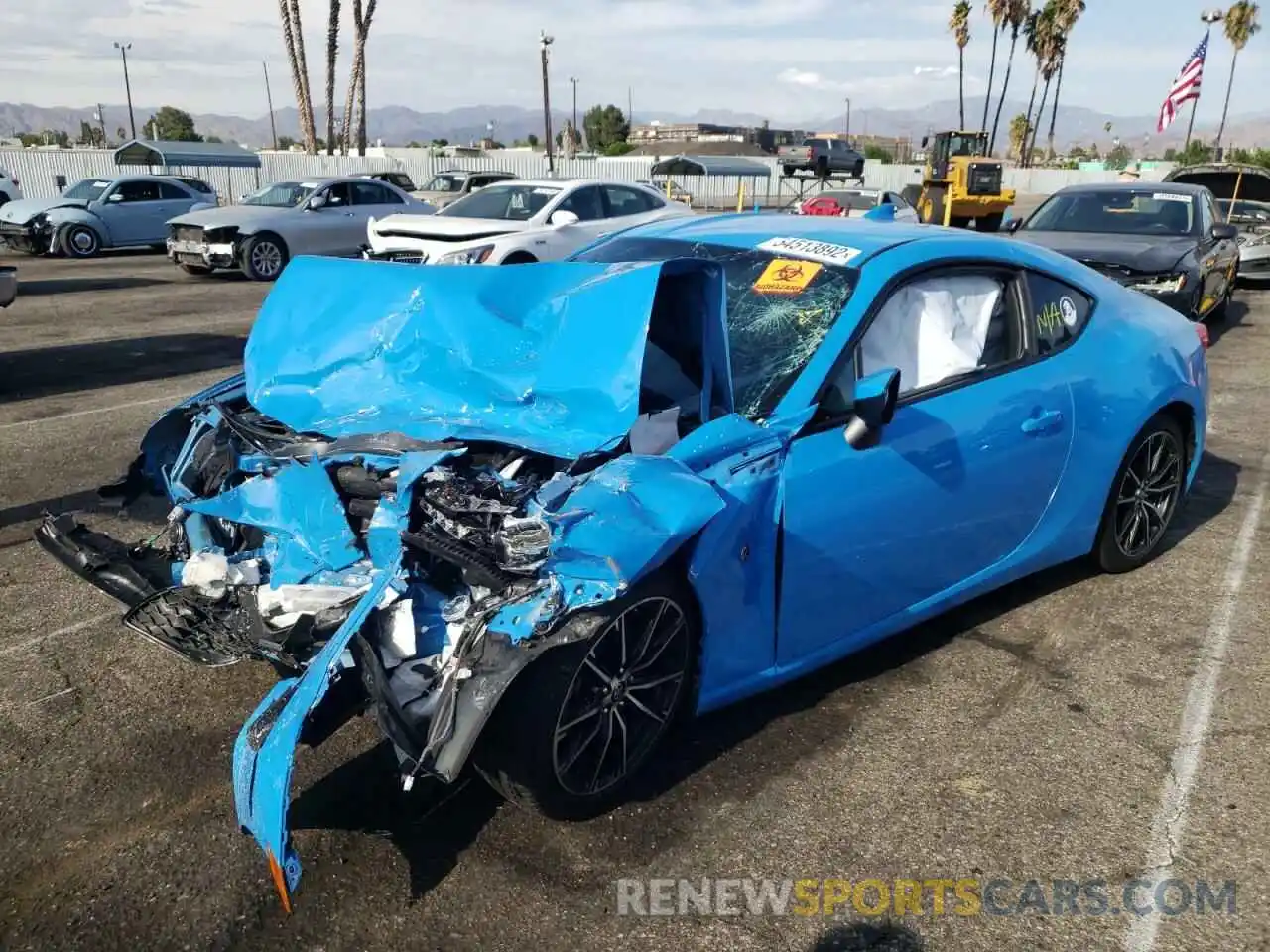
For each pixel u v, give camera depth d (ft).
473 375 10.60
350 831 9.16
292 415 11.22
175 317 39.27
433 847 8.98
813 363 10.68
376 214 56.59
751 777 10.10
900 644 12.96
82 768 10.07
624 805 9.61
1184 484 15.52
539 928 8.11
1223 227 32.83
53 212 62.54
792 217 14.29
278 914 8.20
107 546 11.70
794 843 9.18
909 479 10.98
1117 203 33.83
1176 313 16.02
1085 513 13.74
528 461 9.91
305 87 131.13
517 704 8.46
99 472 19.31
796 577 10.31
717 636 9.86
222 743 10.54
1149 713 11.43
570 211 42.27
